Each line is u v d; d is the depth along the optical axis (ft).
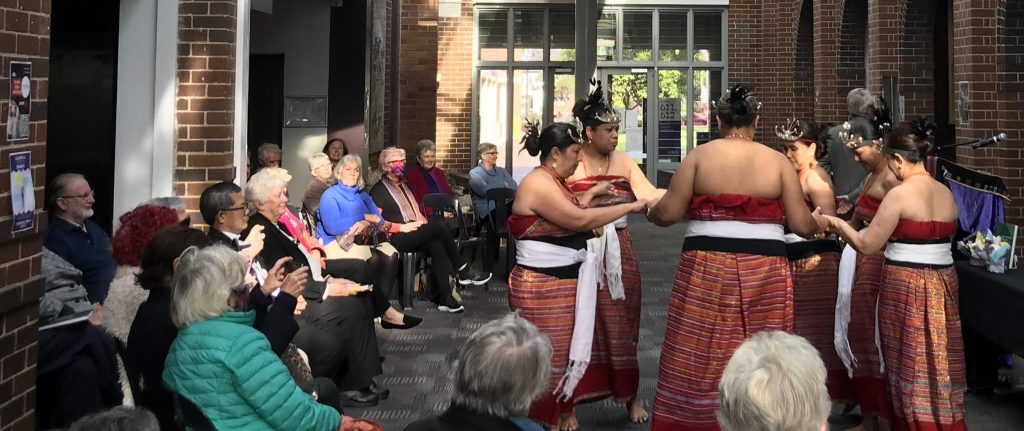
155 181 23.06
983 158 30.40
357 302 18.85
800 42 55.57
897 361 15.30
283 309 13.26
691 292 14.20
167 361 10.99
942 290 15.14
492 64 59.31
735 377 7.31
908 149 15.17
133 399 13.76
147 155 23.06
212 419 10.69
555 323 15.55
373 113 38.42
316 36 36.04
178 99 22.97
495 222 34.63
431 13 49.49
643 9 59.36
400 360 22.79
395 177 28.55
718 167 13.98
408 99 49.83
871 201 16.81
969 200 19.24
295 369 14.93
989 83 30.35
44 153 13.33
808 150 17.20
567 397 15.78
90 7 23.41
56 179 16.57
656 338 24.93
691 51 59.47
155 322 12.17
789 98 56.49
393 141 45.60
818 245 17.39
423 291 31.35
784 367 7.19
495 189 33.81
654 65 59.52
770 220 14.06
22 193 12.59
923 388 15.05
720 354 14.02
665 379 14.51
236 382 10.65
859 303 16.74
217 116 23.00
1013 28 30.25
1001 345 17.30
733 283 13.94
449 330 26.17
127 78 22.98
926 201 15.06
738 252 13.96
